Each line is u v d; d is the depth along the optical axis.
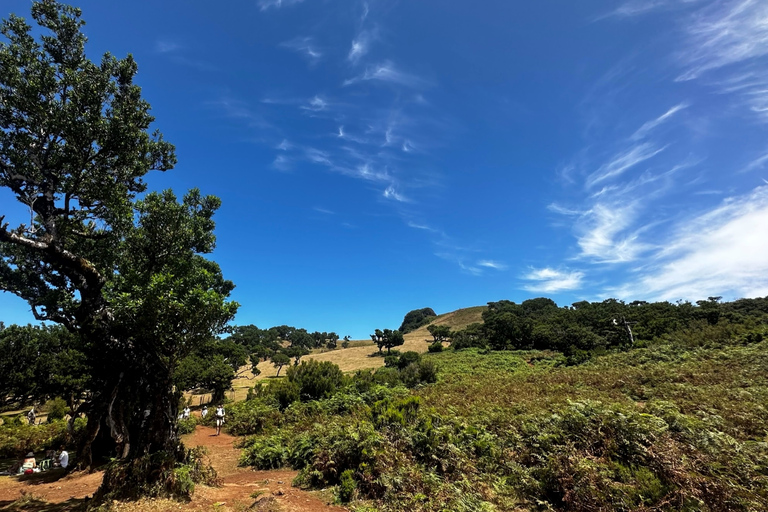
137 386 8.06
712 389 13.52
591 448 7.21
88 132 7.24
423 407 13.12
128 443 8.52
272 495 7.03
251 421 16.98
